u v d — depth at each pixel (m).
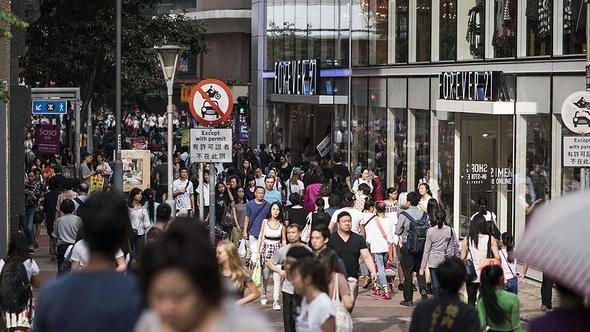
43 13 54.91
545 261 6.63
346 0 61.41
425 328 12.38
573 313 7.23
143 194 32.53
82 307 7.39
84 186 34.53
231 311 5.91
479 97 39.19
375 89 53.03
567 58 34.25
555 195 34.84
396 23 49.81
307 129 71.00
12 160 33.12
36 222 39.38
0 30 18.14
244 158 56.94
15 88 33.19
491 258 23.78
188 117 99.00
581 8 33.38
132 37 56.03
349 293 15.85
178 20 59.56
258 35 77.81
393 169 50.28
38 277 18.44
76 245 16.45
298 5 69.88
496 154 39.91
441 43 44.72
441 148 44.19
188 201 38.31
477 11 41.09
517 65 37.53
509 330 15.68
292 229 19.94
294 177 42.22
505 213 38.91
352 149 57.12
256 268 26.45
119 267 15.76
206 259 5.88
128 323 7.38
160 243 6.04
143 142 66.31
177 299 5.79
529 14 36.81
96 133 94.12
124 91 65.38
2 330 18.14
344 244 21.02
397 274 33.12
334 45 63.56
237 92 90.50
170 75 30.95
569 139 24.61
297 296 13.98
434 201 26.66
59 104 48.53
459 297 12.50
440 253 25.50
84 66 56.56
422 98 46.66
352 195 29.02
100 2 55.28
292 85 67.19
